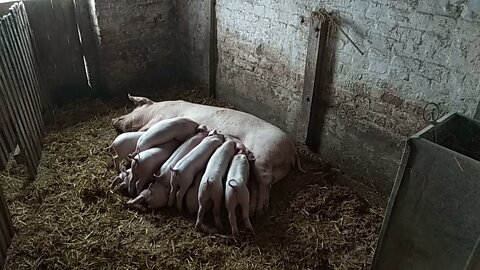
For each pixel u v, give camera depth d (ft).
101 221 8.71
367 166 10.19
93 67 13.61
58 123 12.32
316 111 10.90
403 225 6.82
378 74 9.21
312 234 8.58
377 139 9.76
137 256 7.91
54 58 12.98
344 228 8.79
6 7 11.34
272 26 11.09
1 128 9.13
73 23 12.91
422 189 6.34
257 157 9.45
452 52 7.88
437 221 6.36
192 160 8.65
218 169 8.51
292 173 10.36
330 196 9.62
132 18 13.32
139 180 9.09
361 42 9.27
